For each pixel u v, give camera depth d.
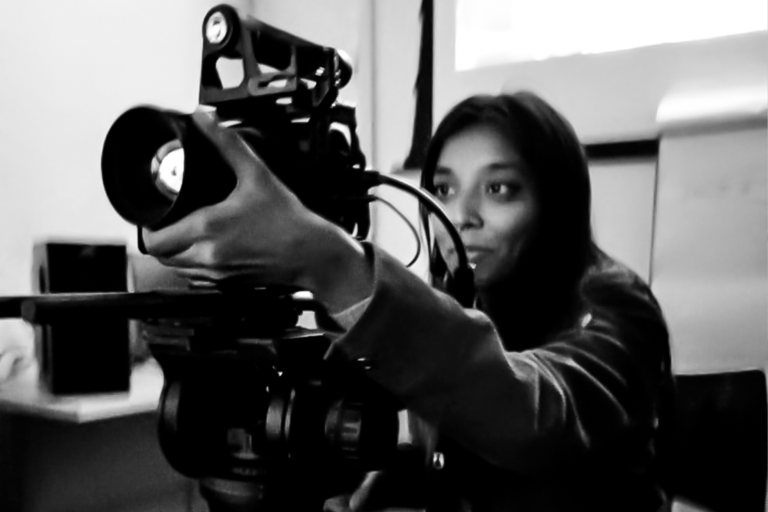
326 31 1.17
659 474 0.80
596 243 0.87
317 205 0.50
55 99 1.09
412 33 1.05
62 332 0.91
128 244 1.09
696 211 0.82
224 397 0.56
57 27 1.09
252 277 0.45
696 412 0.81
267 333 0.52
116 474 1.18
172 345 0.51
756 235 0.79
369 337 0.46
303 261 0.44
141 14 1.21
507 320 0.87
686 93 0.83
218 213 0.42
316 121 0.50
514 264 0.88
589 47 0.90
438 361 0.49
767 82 0.79
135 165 0.46
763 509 0.77
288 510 0.52
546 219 0.88
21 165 1.04
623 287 0.84
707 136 0.82
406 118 1.06
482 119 0.93
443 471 0.88
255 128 0.50
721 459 0.79
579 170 0.88
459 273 0.62
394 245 1.06
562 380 0.74
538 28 0.94
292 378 0.51
